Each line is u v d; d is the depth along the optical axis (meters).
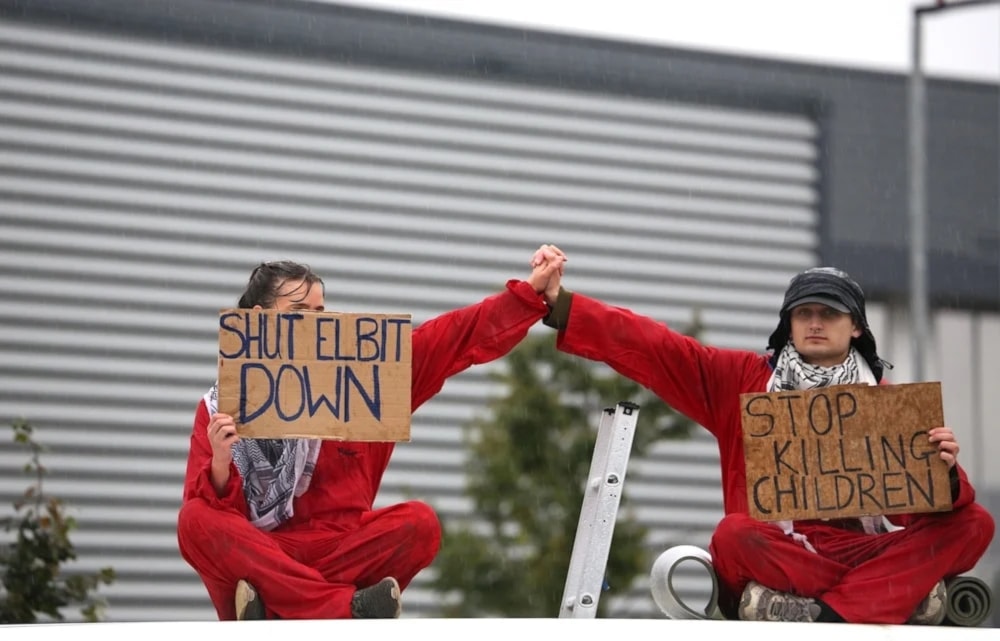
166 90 46.91
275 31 48.19
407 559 17.09
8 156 45.19
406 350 16.56
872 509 16.27
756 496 16.34
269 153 47.78
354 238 48.25
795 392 16.48
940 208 56.88
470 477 38.53
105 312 45.69
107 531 44.91
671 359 18.61
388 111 49.16
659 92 52.34
